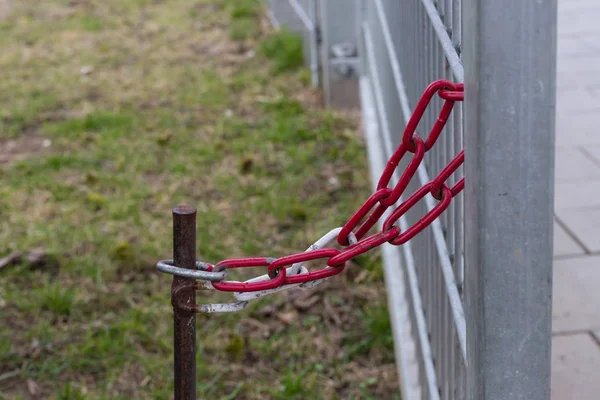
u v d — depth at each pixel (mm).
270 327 3719
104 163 5488
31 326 3736
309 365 3457
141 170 5336
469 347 1370
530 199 1223
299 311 3826
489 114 1193
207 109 6352
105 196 5004
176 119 6164
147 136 5883
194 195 4984
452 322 1868
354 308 3840
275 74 7004
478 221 1236
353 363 3473
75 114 6395
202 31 8344
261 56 7469
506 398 1303
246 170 5258
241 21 8469
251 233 4473
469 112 1242
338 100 6219
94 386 3367
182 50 7828
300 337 3645
